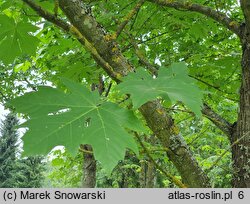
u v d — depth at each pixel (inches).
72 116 53.3
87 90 59.9
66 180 528.4
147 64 137.3
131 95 52.5
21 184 1300.4
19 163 1325.0
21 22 98.7
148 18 163.5
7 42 102.1
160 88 55.6
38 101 55.3
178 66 65.1
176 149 90.2
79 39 75.8
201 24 171.5
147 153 81.1
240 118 127.3
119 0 168.6
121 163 564.4
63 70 184.7
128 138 52.4
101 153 49.5
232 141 129.2
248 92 127.0
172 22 171.2
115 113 55.8
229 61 176.2
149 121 88.3
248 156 122.0
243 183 120.9
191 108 51.8
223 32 196.9
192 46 186.7
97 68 177.8
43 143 48.6
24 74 352.8
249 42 129.9
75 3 87.4
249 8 122.2
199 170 93.6
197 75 182.1
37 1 106.7
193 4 135.9
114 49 86.3
